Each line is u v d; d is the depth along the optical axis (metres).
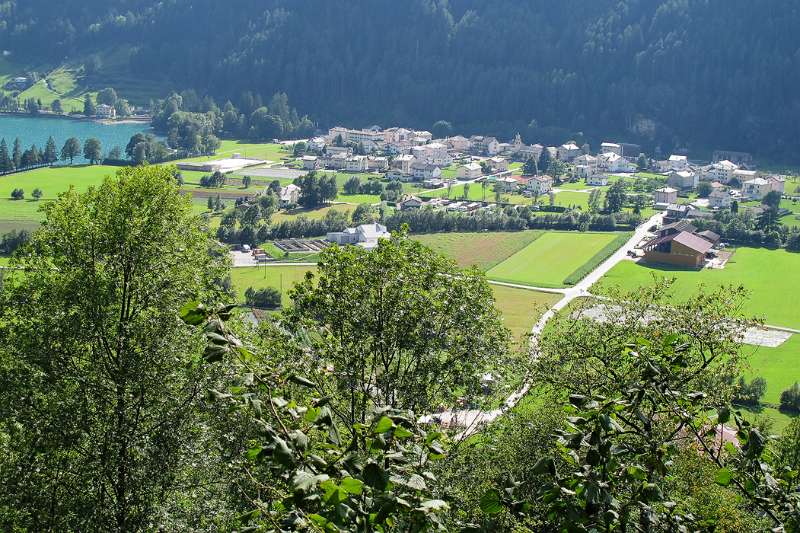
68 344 34.69
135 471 33.16
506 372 34.62
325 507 9.83
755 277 133.88
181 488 33.41
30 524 32.41
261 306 104.44
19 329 34.47
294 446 10.05
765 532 14.03
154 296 36.12
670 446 12.24
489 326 33.78
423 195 197.75
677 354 12.72
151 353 34.75
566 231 160.25
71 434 32.94
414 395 31.38
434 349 32.19
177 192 38.38
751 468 12.39
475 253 142.88
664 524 11.90
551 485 11.21
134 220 35.88
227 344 10.52
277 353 27.98
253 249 138.75
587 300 40.81
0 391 33.22
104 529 32.34
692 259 139.00
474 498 28.50
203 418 32.66
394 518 10.39
